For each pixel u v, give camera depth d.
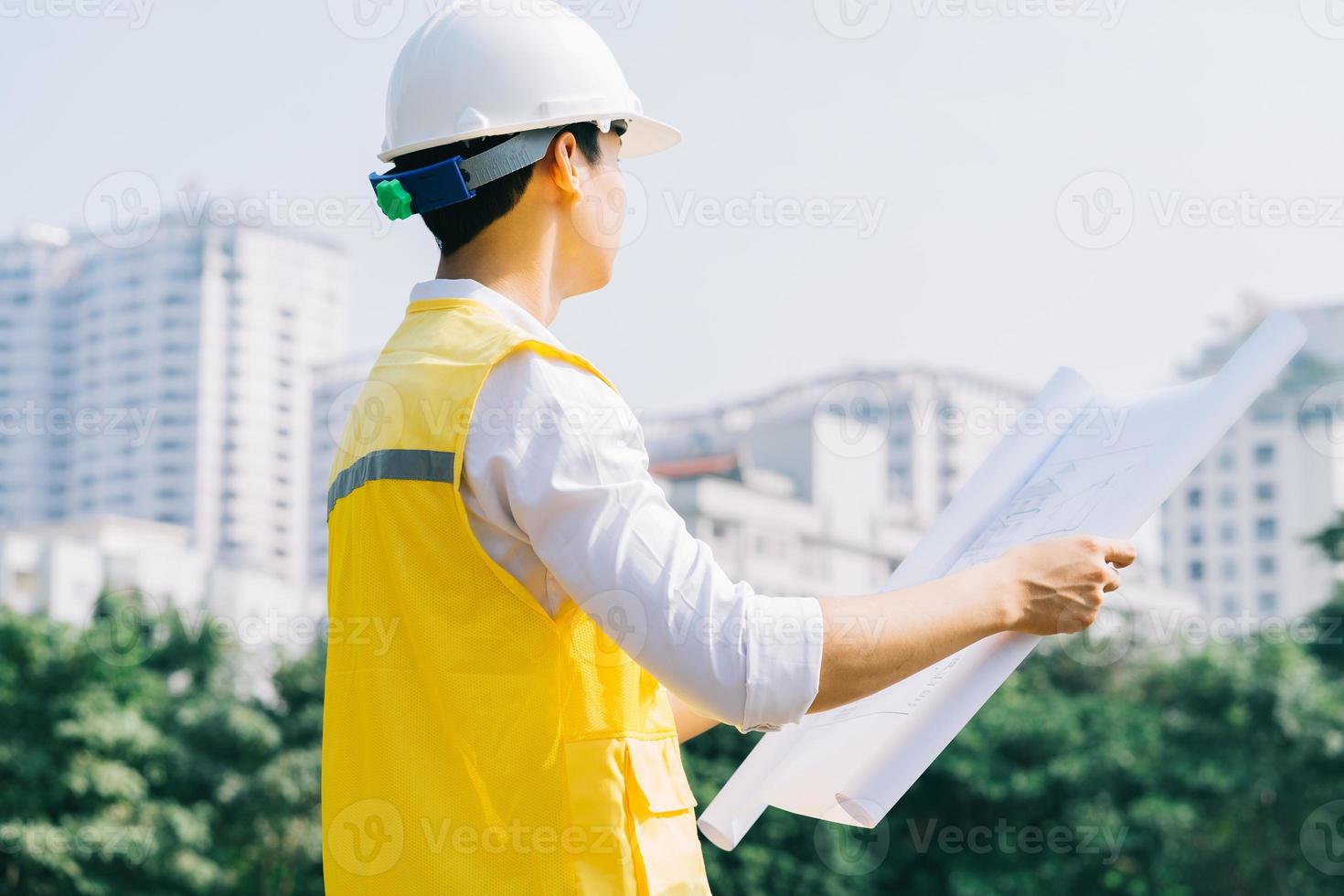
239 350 66.06
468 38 1.71
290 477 65.00
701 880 1.52
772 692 1.43
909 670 1.50
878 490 54.47
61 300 67.44
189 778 24.80
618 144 1.80
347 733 1.58
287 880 24.80
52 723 23.45
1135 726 25.28
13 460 65.69
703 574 1.46
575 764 1.47
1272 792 24.48
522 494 1.45
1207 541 68.62
